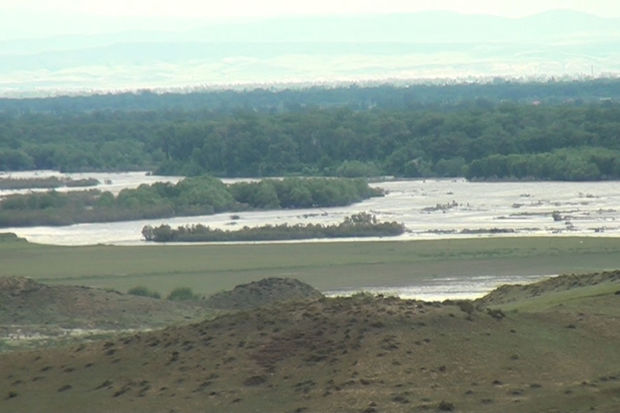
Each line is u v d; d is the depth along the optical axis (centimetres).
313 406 14050
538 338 15638
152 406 14625
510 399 13988
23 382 15950
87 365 16175
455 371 14688
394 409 13775
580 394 14050
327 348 15362
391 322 15775
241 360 15438
